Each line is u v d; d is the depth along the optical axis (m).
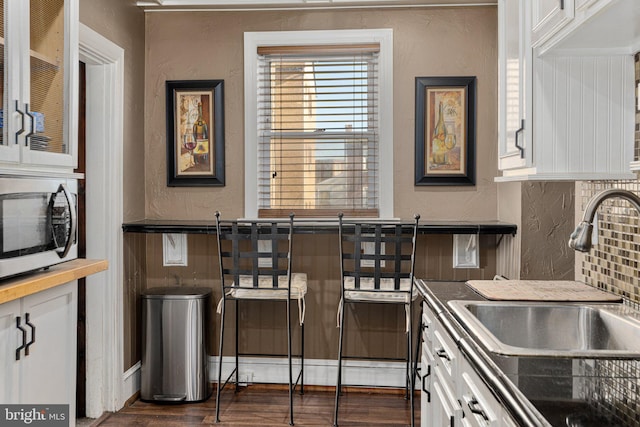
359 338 3.35
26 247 1.68
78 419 2.96
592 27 1.52
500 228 2.90
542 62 1.83
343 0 3.20
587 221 1.46
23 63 1.72
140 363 3.32
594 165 1.83
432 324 2.03
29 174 1.76
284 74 3.38
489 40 3.29
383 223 3.09
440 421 1.89
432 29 3.30
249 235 2.79
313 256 3.36
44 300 1.80
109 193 2.98
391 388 3.28
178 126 3.39
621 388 1.06
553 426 0.90
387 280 3.09
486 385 1.19
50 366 1.84
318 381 3.37
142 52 3.38
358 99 3.36
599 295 1.88
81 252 2.97
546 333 1.76
